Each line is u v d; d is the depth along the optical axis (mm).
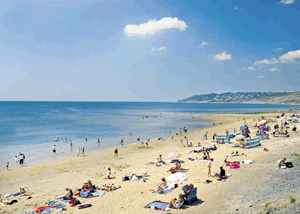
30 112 166125
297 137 34562
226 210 11602
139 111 189125
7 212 14422
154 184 18688
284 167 18453
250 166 20969
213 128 66188
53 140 51156
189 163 25109
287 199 10969
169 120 100250
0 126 79125
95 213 13477
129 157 32469
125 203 14742
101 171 24875
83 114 146750
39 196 17359
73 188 19094
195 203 13484
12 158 34688
